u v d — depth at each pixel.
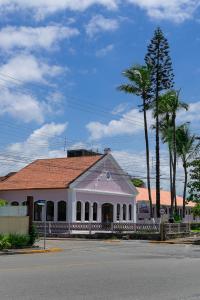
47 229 47.59
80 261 21.44
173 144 56.47
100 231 46.50
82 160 53.09
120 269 17.81
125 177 56.34
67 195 49.00
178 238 44.00
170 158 56.50
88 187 50.97
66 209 48.91
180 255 25.66
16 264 19.78
